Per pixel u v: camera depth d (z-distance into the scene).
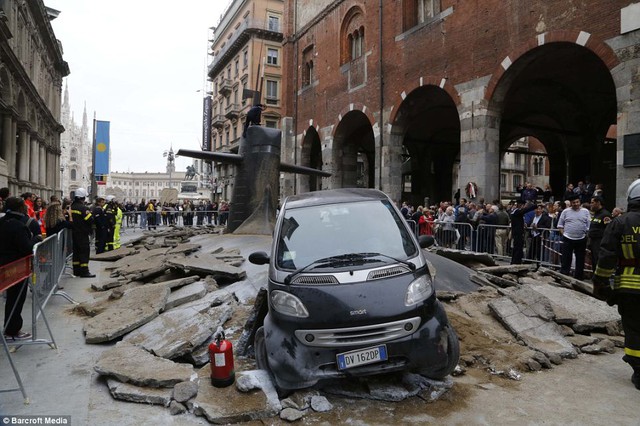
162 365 4.71
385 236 4.92
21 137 34.62
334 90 30.36
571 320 6.20
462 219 15.27
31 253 5.92
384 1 25.00
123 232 26.88
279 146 12.91
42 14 38.88
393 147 24.41
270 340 4.16
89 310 7.20
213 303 6.56
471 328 5.89
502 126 30.14
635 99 12.94
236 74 54.44
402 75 23.33
